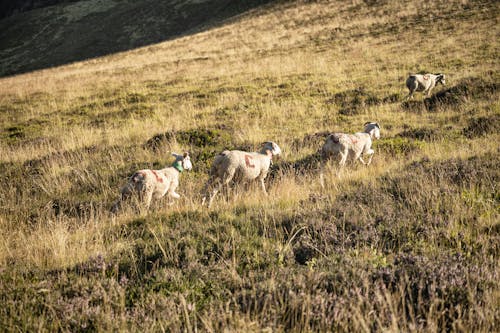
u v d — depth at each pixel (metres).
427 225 6.11
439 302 4.34
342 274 4.86
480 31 29.09
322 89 20.44
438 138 12.04
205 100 19.89
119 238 6.63
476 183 7.64
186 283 5.00
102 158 12.21
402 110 16.52
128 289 5.07
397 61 25.45
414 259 5.07
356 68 24.94
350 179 9.00
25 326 4.25
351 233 6.03
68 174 11.08
